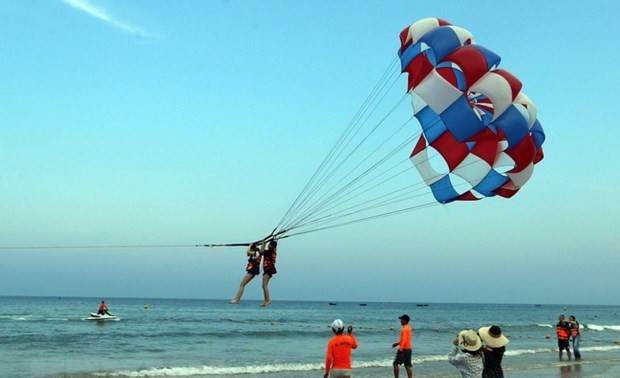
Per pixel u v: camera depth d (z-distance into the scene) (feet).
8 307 302.86
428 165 47.11
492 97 41.27
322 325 196.13
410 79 45.50
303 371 72.02
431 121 45.88
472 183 44.24
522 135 41.57
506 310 567.18
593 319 353.92
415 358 88.94
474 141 43.21
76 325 153.99
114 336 122.11
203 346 107.14
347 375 37.88
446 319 294.66
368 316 310.04
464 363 33.71
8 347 97.04
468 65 41.68
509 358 92.63
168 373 68.18
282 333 140.56
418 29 44.11
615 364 83.15
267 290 38.65
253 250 39.06
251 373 69.87
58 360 80.38
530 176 44.78
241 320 217.77
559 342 88.28
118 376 65.31
